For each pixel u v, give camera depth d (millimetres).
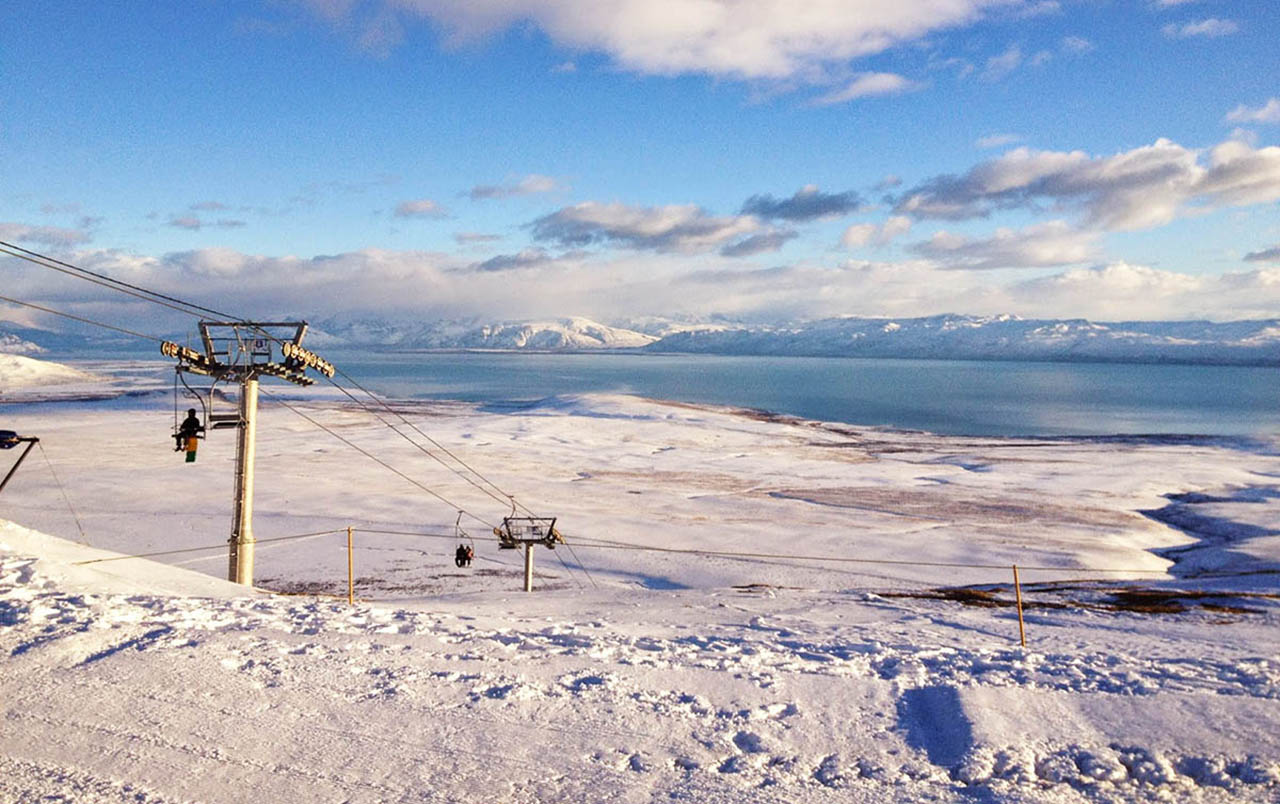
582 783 7945
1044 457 111125
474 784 7891
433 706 9492
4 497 66312
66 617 11750
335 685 9953
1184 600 32969
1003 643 16172
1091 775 8250
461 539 54688
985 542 57562
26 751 8172
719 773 8211
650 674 10773
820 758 8602
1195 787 8094
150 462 89500
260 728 8797
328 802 7527
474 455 102688
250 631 11984
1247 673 11516
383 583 42500
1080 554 54438
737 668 11281
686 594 29156
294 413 157000
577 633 14164
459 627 13625
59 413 153875
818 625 18906
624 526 60781
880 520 65812
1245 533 63312
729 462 102062
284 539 53281
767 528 61156
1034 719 9438
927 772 8320
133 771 7887
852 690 10461
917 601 28391
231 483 74938
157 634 11367
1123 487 84750
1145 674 11469
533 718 9273
